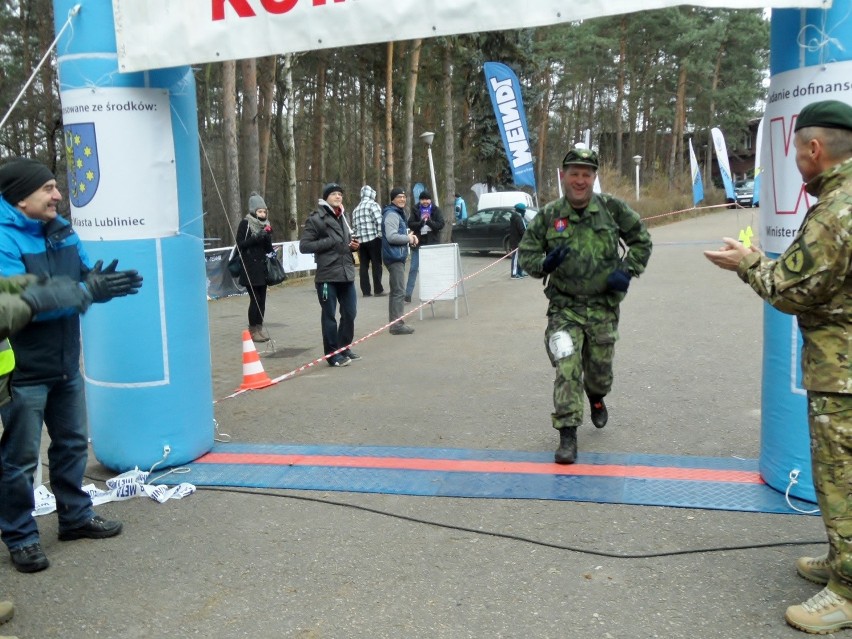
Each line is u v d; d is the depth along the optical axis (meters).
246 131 18.67
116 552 3.84
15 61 20.78
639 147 56.25
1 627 3.18
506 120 14.05
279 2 4.20
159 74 4.59
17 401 3.56
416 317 11.34
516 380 7.08
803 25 3.71
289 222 20.14
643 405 6.08
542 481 4.54
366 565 3.61
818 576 3.26
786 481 4.14
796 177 3.80
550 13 3.83
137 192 4.57
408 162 26.47
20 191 3.48
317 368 8.09
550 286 4.87
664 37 40.31
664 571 3.44
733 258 3.00
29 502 3.68
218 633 3.09
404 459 5.03
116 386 4.78
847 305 2.78
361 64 28.28
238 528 4.07
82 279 3.79
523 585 3.37
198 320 4.99
